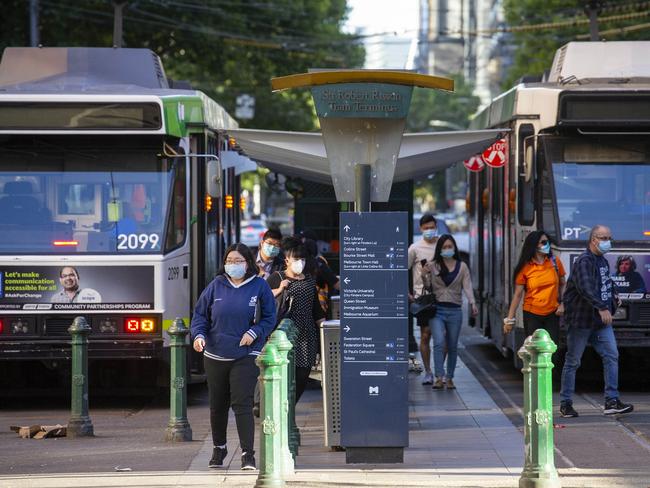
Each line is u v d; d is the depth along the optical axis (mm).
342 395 20281
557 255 30250
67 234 28625
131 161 28953
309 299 24219
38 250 28516
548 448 17656
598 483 19016
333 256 36469
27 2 63969
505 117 33500
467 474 19578
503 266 34344
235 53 81812
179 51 79062
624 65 34156
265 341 21344
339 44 91125
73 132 28453
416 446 22797
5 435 25422
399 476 19375
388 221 20078
